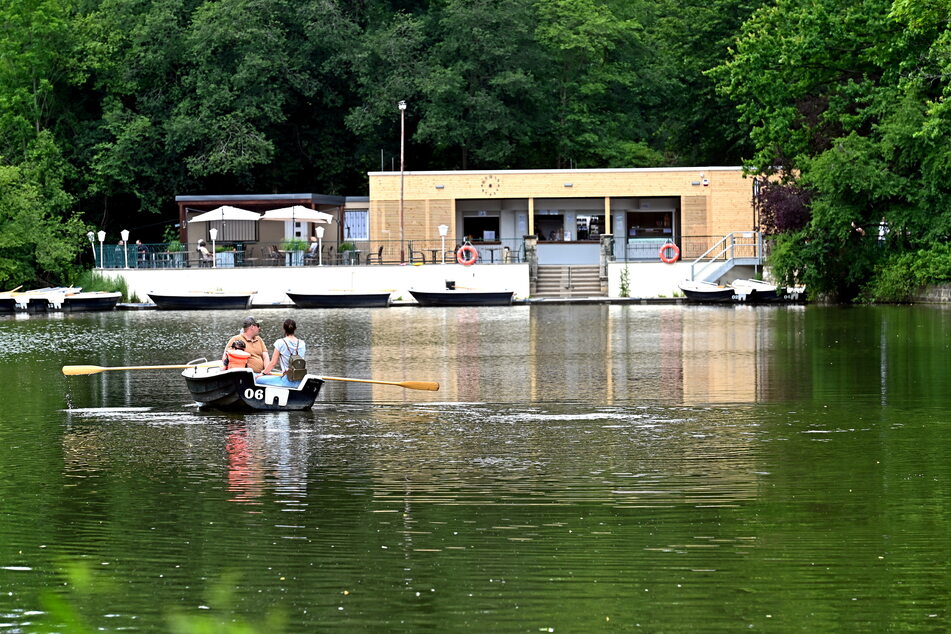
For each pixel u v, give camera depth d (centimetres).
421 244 10262
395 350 5194
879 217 8125
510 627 1468
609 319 7256
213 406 3325
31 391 3812
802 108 8556
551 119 11762
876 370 3997
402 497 2145
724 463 2431
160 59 11200
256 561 1744
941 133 7175
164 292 9619
